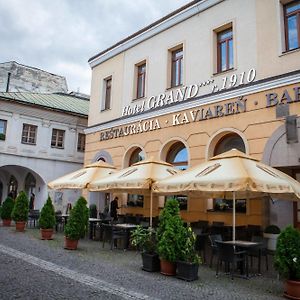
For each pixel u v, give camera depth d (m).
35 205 25.47
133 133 17.16
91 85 21.39
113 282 7.24
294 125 10.79
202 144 13.63
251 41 12.66
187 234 7.98
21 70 34.97
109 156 18.59
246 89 12.33
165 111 15.43
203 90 14.07
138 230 8.86
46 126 25.45
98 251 11.02
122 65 18.91
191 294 6.54
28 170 25.41
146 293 6.52
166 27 16.28
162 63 16.27
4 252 10.20
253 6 12.80
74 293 6.36
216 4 14.13
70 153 26.45
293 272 6.39
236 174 8.12
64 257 9.77
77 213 11.28
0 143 23.27
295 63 11.26
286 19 12.05
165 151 15.40
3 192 30.67
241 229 11.30
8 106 23.73
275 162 11.16
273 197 10.54
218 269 8.63
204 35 14.45
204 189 8.45
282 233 6.66
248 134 12.09
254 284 7.42
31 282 6.98
